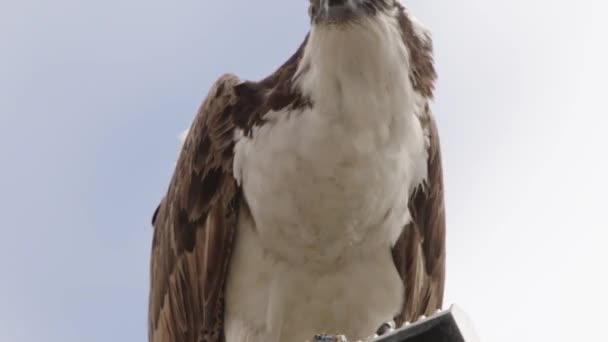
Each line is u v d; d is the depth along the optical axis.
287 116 11.83
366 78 11.52
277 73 12.28
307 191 11.76
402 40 11.85
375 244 12.15
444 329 8.27
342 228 11.90
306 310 12.24
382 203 11.91
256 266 12.20
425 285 13.19
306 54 11.80
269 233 12.02
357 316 12.32
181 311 13.19
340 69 11.48
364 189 11.75
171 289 13.31
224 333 12.62
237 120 12.35
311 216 11.84
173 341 13.43
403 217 12.25
